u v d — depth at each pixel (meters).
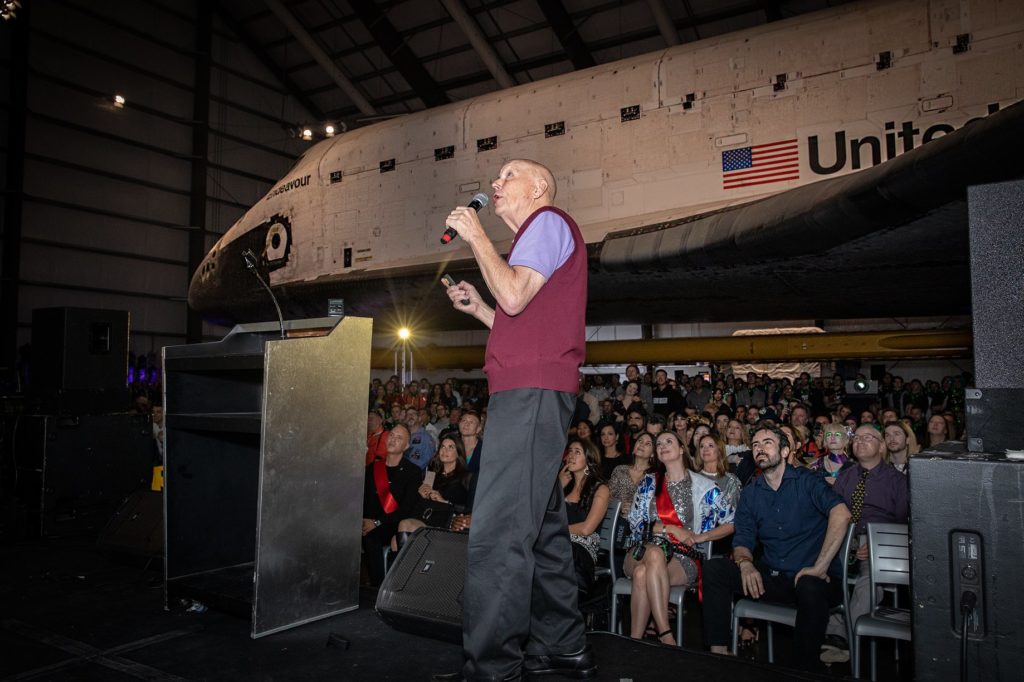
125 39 17.88
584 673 1.71
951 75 5.49
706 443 4.04
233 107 20.38
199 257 19.11
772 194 6.28
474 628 1.60
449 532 2.31
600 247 7.07
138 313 18.12
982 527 1.34
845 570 3.04
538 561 1.73
